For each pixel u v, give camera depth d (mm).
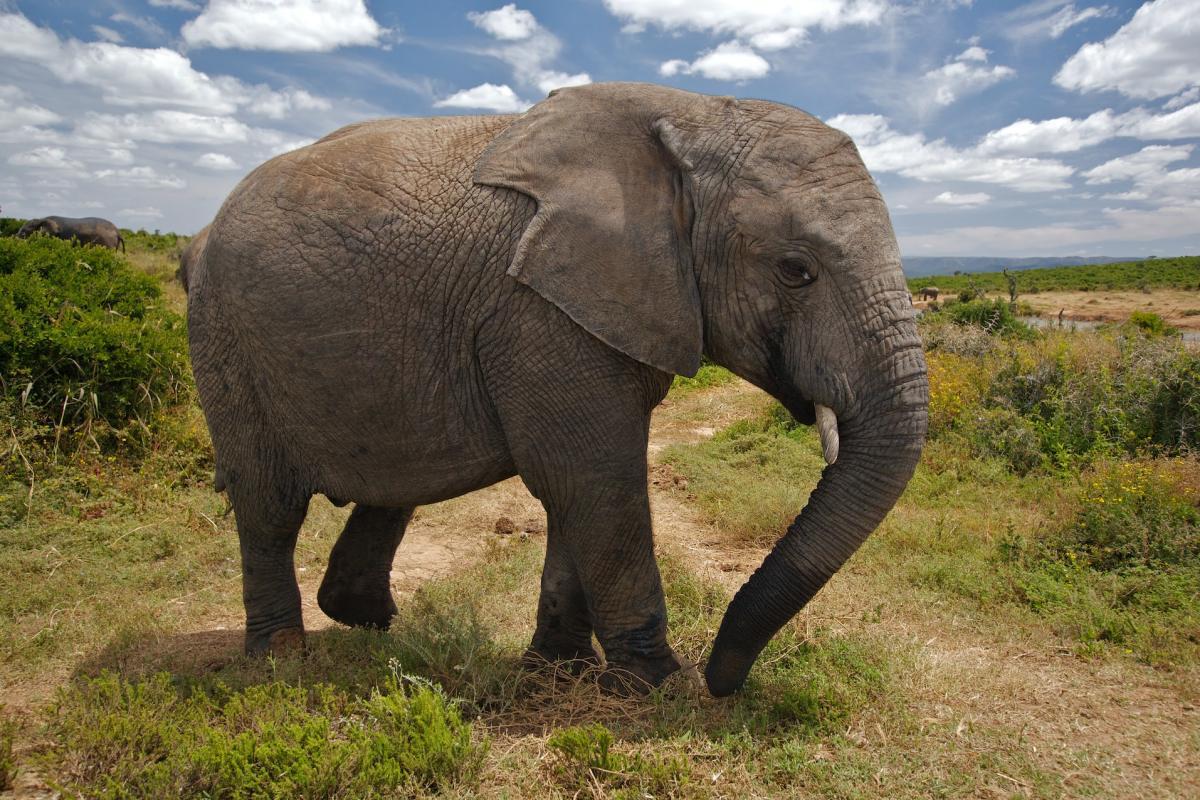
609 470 3471
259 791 2793
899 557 5871
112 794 2738
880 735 3383
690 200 3375
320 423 3740
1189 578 5094
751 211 3289
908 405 3176
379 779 2887
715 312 3438
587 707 3656
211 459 7688
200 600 5223
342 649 4219
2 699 3729
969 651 4379
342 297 3539
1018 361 10008
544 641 4105
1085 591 5074
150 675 3920
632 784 3010
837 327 3227
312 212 3586
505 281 3424
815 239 3207
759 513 6820
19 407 7008
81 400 7230
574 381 3404
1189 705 3762
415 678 3482
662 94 3496
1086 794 3029
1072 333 13742
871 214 3242
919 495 7410
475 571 5680
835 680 3758
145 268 21922
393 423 3654
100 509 6500
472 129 3754
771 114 3424
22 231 22531
